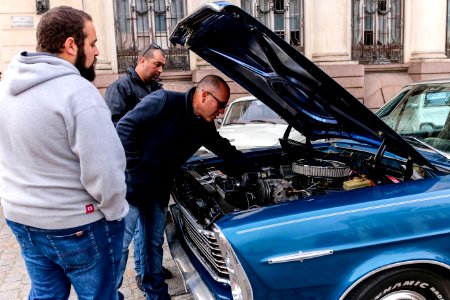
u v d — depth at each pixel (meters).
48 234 1.83
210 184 2.74
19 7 8.30
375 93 10.66
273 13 10.15
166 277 3.56
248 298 1.97
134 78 3.43
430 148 2.98
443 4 10.68
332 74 9.98
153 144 2.69
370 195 2.25
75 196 1.81
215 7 2.09
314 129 3.21
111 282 2.00
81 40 1.88
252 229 2.01
